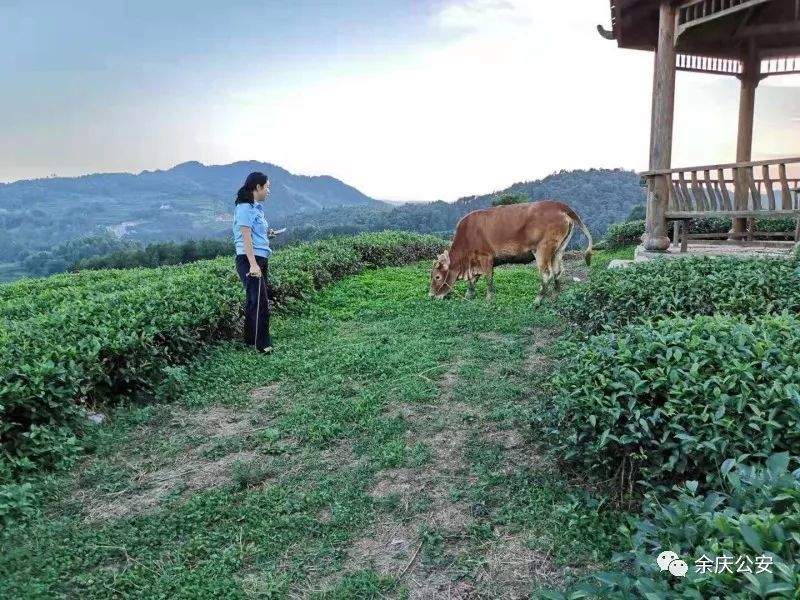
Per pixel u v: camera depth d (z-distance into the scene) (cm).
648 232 1039
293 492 379
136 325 583
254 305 649
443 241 1597
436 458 409
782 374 307
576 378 357
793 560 176
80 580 302
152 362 563
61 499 383
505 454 407
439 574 299
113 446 453
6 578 299
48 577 302
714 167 863
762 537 180
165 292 720
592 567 293
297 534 335
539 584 284
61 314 642
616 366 348
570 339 545
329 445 440
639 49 1183
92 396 517
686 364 334
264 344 655
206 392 551
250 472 398
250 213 639
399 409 489
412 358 603
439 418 468
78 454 443
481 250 845
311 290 933
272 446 442
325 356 626
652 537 235
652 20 1075
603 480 354
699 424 305
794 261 638
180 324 614
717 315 418
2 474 390
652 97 968
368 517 347
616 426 329
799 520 185
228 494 379
